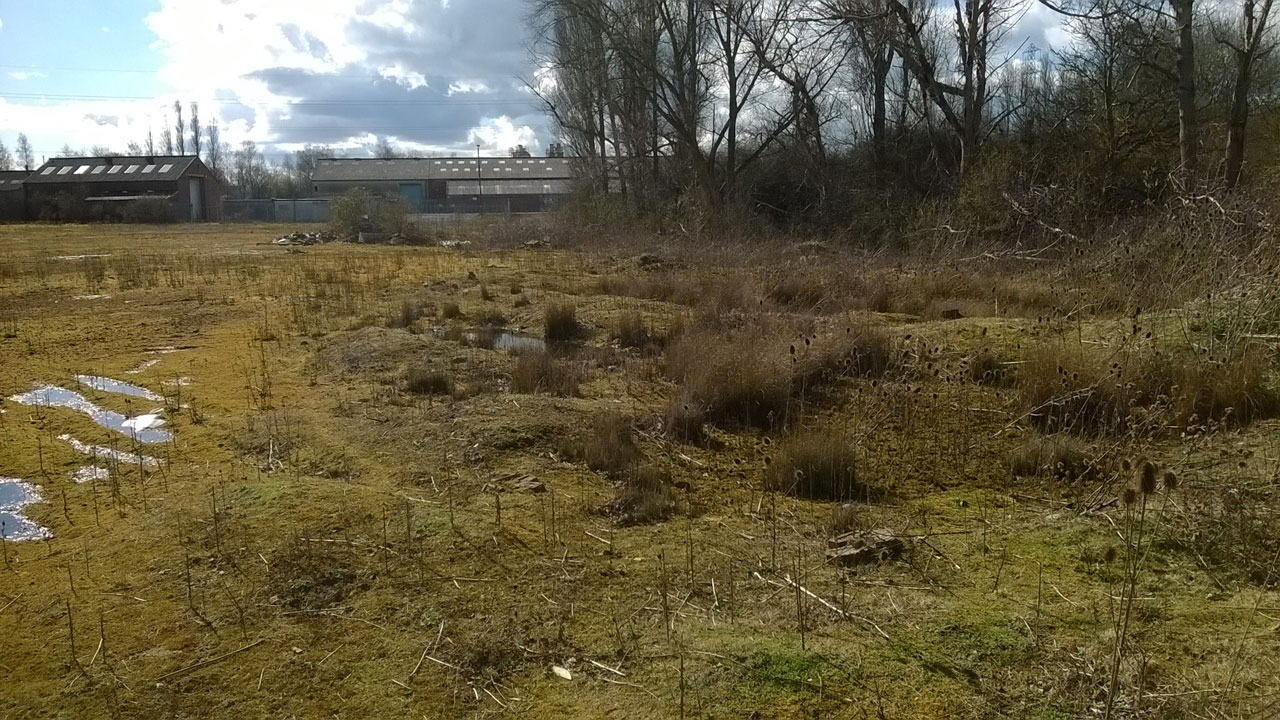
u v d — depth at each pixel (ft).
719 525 14.69
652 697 9.97
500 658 10.75
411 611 11.71
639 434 19.79
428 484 16.08
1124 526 14.03
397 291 44.80
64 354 29.30
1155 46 61.72
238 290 45.75
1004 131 79.46
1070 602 11.89
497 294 42.86
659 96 90.07
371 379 24.77
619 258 63.57
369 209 101.04
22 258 69.67
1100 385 20.18
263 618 11.56
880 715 9.61
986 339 26.68
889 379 23.98
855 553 13.28
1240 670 10.21
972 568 13.01
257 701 10.00
